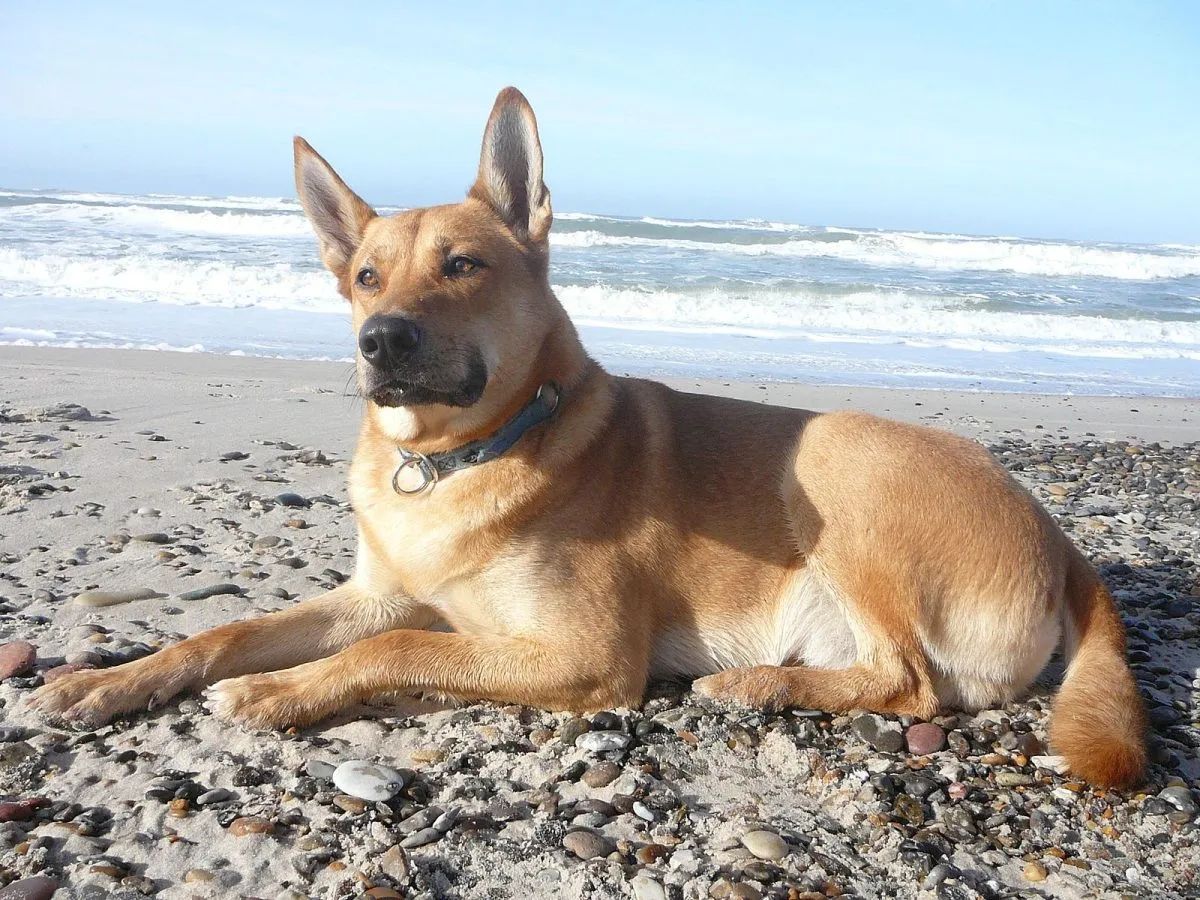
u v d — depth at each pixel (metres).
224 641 1.12
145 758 0.98
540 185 1.19
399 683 1.07
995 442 2.59
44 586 1.31
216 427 2.20
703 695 1.12
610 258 7.09
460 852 0.88
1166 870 0.90
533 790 0.97
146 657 1.09
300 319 4.22
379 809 0.92
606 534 1.13
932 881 0.87
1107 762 0.98
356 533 1.56
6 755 0.96
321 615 1.18
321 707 1.06
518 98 1.19
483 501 1.10
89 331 3.61
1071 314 5.48
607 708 1.11
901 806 0.97
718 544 1.18
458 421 1.11
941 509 1.15
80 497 1.65
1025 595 1.15
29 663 1.10
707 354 3.94
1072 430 2.84
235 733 1.03
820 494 1.18
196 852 0.86
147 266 5.01
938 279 6.78
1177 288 7.13
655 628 1.18
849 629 1.19
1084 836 0.94
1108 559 1.65
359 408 2.50
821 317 5.18
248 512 1.63
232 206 10.37
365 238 1.23
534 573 1.10
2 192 12.03
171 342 3.50
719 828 0.93
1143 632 1.36
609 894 0.84
